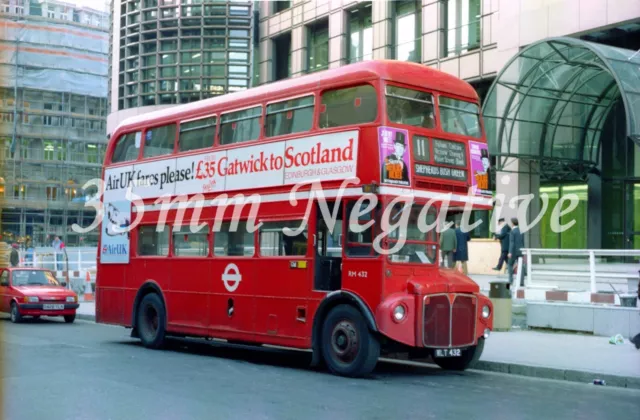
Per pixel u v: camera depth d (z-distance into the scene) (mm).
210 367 12562
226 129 14195
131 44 49562
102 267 17156
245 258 13406
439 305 11336
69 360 13172
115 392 9828
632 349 13781
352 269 11406
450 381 11312
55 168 65938
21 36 63906
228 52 47219
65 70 65688
